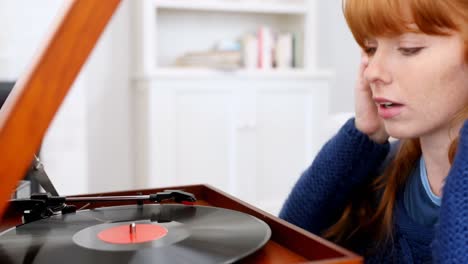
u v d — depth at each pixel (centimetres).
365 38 64
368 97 82
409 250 77
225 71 281
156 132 272
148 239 48
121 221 55
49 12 253
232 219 54
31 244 46
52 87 33
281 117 298
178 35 308
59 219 56
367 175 87
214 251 44
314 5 307
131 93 296
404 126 62
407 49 59
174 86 272
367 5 59
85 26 33
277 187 303
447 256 53
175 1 279
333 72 328
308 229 90
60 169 263
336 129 132
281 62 307
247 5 296
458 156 55
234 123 287
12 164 32
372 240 86
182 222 54
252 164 294
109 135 294
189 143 280
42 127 33
